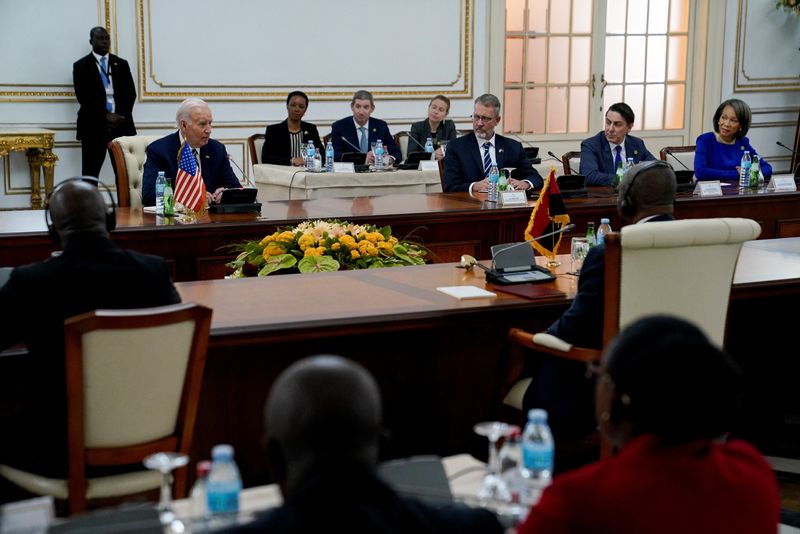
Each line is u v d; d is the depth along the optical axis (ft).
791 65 35.68
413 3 29.58
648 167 9.32
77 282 7.36
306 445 3.47
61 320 7.34
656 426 4.06
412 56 29.86
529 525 4.03
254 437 9.55
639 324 4.34
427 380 10.30
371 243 12.34
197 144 16.83
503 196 17.24
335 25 28.68
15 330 7.33
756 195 18.94
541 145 32.48
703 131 34.71
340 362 3.70
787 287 10.69
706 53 34.22
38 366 7.45
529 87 31.96
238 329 8.56
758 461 4.32
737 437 12.21
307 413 3.49
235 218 15.14
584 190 18.53
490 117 19.54
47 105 25.90
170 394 7.45
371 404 3.58
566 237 17.21
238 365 9.36
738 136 21.63
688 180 19.10
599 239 12.41
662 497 3.95
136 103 26.68
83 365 7.06
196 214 15.52
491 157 19.77
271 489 5.29
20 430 8.04
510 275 10.73
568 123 32.76
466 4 30.30
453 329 10.32
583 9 32.27
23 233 13.23
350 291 10.20
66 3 25.62
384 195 19.44
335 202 17.47
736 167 21.66
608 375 4.34
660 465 4.01
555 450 9.93
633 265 8.33
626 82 33.50
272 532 3.34
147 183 16.88
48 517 4.35
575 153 22.02
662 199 9.30
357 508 3.35
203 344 7.49
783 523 9.55
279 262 11.99
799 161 34.24
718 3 33.96
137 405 7.31
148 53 26.61
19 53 25.38
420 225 16.03
